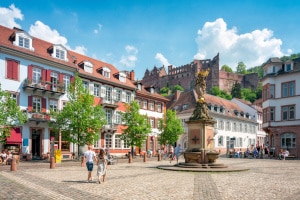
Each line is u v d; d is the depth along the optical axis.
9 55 34.56
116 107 48.06
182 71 160.25
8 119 33.50
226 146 70.25
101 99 45.94
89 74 44.16
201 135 24.12
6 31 36.72
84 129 34.50
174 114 52.84
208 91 150.12
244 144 78.31
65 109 34.72
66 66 40.56
